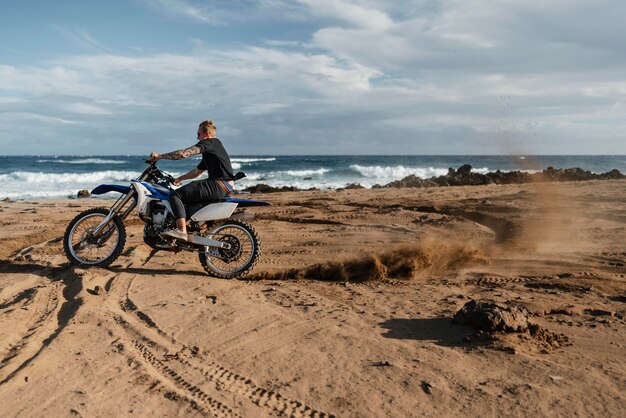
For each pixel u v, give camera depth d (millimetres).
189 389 3104
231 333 4016
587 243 7727
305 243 8125
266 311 4539
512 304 4641
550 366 3324
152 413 2822
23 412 2822
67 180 36531
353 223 10273
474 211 11305
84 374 3293
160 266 6449
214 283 5566
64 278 5824
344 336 3918
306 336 3930
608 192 14734
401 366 3369
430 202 13469
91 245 6309
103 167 54000
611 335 3875
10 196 22703
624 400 2883
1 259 7188
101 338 3908
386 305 4707
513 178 27438
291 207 13266
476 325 3979
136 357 3562
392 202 13898
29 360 3506
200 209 6004
